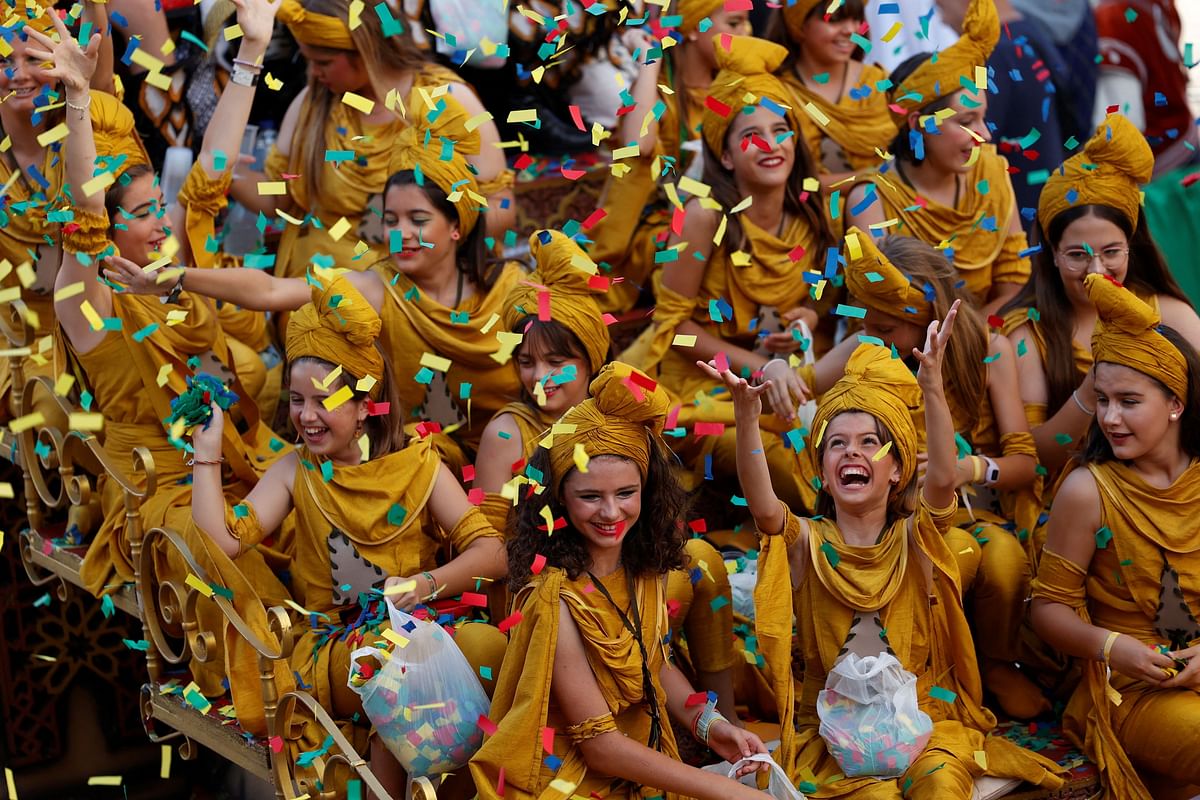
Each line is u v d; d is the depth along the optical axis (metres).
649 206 17.36
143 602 13.00
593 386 10.73
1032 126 18.53
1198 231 20.42
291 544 13.45
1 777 16.08
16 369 14.24
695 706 11.22
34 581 14.95
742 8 15.99
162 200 13.39
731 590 12.62
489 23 18.53
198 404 12.04
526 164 18.11
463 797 11.52
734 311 14.93
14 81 13.63
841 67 16.78
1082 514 12.05
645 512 11.01
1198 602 11.94
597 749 10.52
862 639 11.62
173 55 17.02
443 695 11.08
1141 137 13.62
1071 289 13.87
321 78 15.31
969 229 15.04
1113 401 11.93
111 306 13.08
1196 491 11.93
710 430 12.09
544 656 10.44
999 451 13.59
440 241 13.54
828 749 11.48
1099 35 20.55
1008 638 12.77
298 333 11.91
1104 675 11.91
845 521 11.84
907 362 13.20
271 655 11.39
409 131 13.70
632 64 19.17
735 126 14.59
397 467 12.18
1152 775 12.06
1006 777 11.59
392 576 12.01
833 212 14.33
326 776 11.55
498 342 13.76
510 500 12.60
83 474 14.88
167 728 16.89
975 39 14.59
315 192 15.52
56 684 16.28
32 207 14.00
